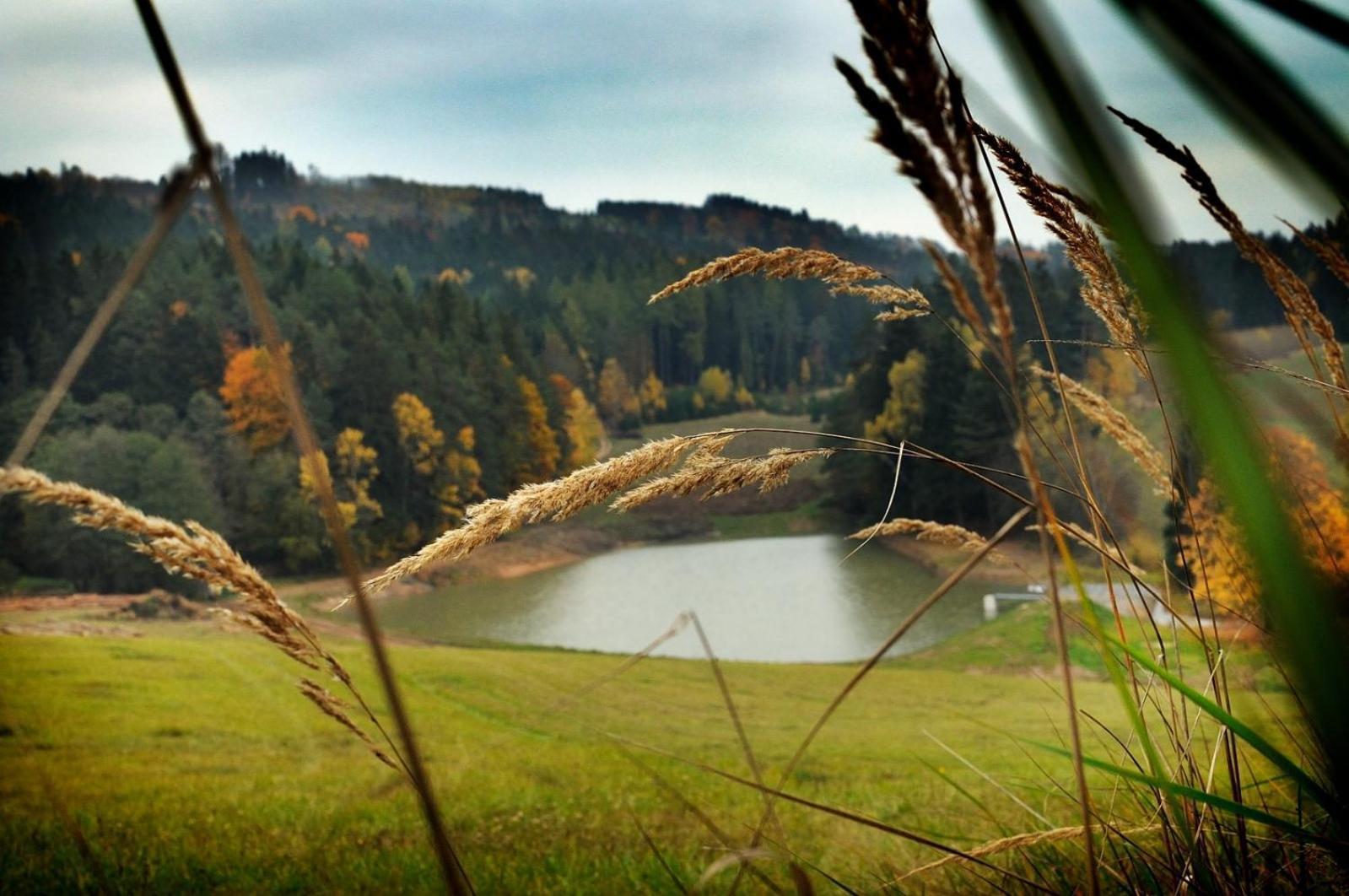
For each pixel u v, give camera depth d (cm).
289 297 11550
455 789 1388
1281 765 96
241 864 813
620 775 1533
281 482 8312
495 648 4950
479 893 616
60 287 10125
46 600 6166
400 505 9544
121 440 7612
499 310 13825
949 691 3123
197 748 2144
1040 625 3938
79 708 2545
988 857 192
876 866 240
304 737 2300
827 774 1600
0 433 8062
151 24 53
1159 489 149
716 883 405
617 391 15938
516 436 11469
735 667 3953
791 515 9944
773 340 19400
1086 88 31
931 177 55
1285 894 143
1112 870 159
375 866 743
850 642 4991
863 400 9119
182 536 121
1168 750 167
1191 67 31
